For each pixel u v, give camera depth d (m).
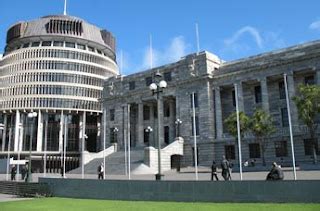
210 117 65.12
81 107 106.56
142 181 25.78
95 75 111.75
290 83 57.66
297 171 41.84
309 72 57.94
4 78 110.00
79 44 114.12
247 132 59.84
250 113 64.50
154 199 24.89
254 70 61.88
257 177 37.69
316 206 17.64
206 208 18.80
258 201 20.78
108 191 27.70
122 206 21.41
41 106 103.81
